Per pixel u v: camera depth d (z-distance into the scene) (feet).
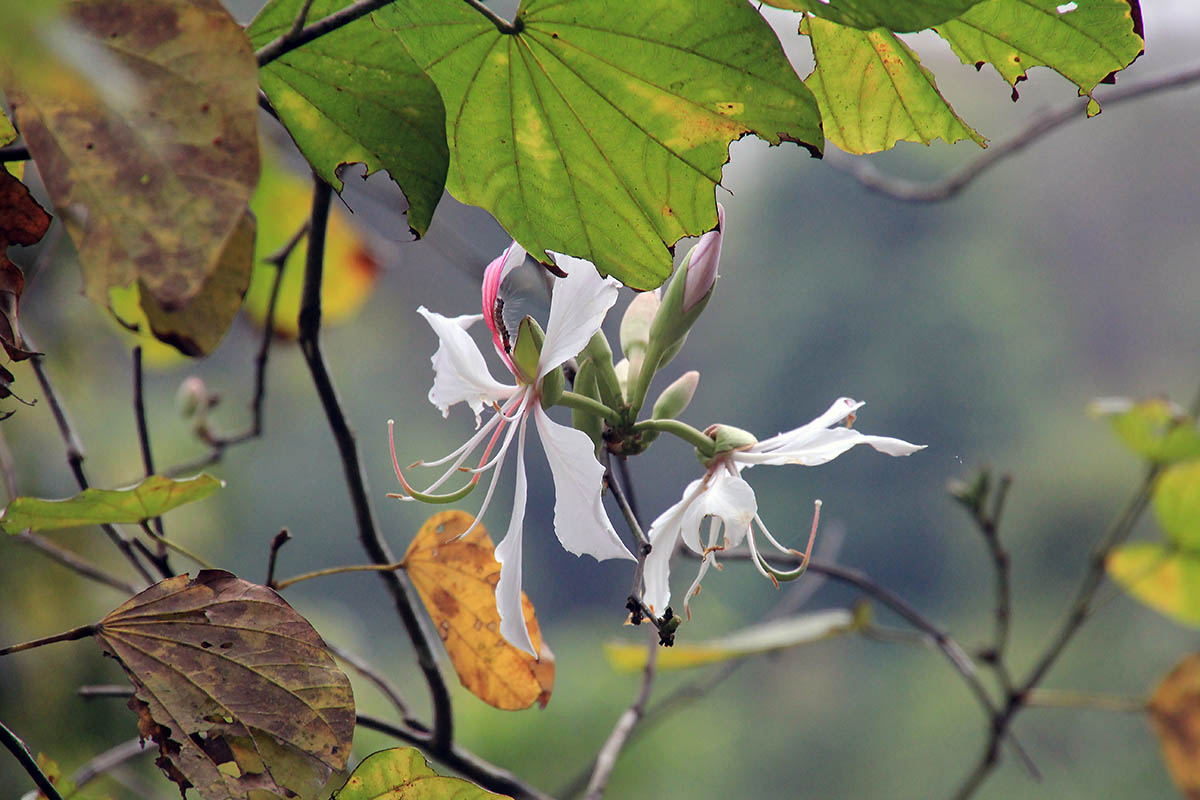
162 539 7.75
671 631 7.63
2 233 7.55
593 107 7.56
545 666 7.86
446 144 7.57
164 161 7.29
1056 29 7.64
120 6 7.30
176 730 7.54
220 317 7.50
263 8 7.56
